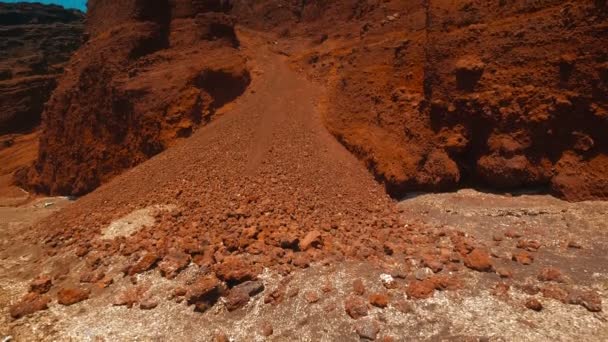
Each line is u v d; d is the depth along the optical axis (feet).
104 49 65.57
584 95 31.12
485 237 27.12
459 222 30.04
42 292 27.58
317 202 34.32
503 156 33.86
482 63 36.58
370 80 46.62
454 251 25.57
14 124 146.61
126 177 46.83
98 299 25.62
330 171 39.83
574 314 18.61
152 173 44.78
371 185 38.60
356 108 46.16
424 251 25.70
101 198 43.06
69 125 68.33
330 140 45.98
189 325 21.74
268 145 45.75
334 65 65.10
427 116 39.68
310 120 50.88
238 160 43.42
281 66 74.69
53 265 31.19
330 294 22.31
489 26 37.70
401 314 20.10
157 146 55.06
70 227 37.86
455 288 21.38
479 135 36.70
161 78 59.41
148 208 36.96
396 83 44.09
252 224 30.50
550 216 28.43
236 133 49.83
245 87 64.64
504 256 24.34
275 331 20.42
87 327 22.76
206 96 59.16
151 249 29.22
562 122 32.12
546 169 32.42
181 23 67.92
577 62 31.65
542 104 32.86
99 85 63.93
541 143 32.91
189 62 62.13
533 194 32.53
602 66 30.42
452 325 18.88
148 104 57.31
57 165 69.72
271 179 38.40
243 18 114.62
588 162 30.96
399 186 37.50
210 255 27.07
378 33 51.47
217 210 33.63
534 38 34.42
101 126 63.52
